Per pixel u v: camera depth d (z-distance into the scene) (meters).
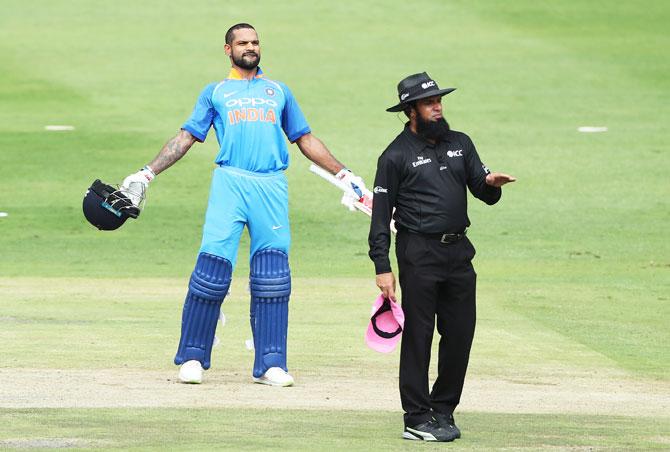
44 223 74.31
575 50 131.62
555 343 41.03
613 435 26.86
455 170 27.06
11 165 90.00
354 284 55.44
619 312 48.00
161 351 38.44
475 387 33.53
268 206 35.22
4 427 26.70
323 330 43.22
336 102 110.75
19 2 156.00
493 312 47.75
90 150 94.69
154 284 55.38
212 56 130.25
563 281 56.62
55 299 50.00
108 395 31.17
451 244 27.00
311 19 146.50
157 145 96.56
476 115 106.00
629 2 151.50
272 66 124.44
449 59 127.88
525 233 71.25
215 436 25.98
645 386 34.09
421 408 26.45
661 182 84.94
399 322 26.75
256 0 156.50
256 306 34.72
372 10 150.50
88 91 116.00
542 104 110.31
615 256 64.69
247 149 35.12
